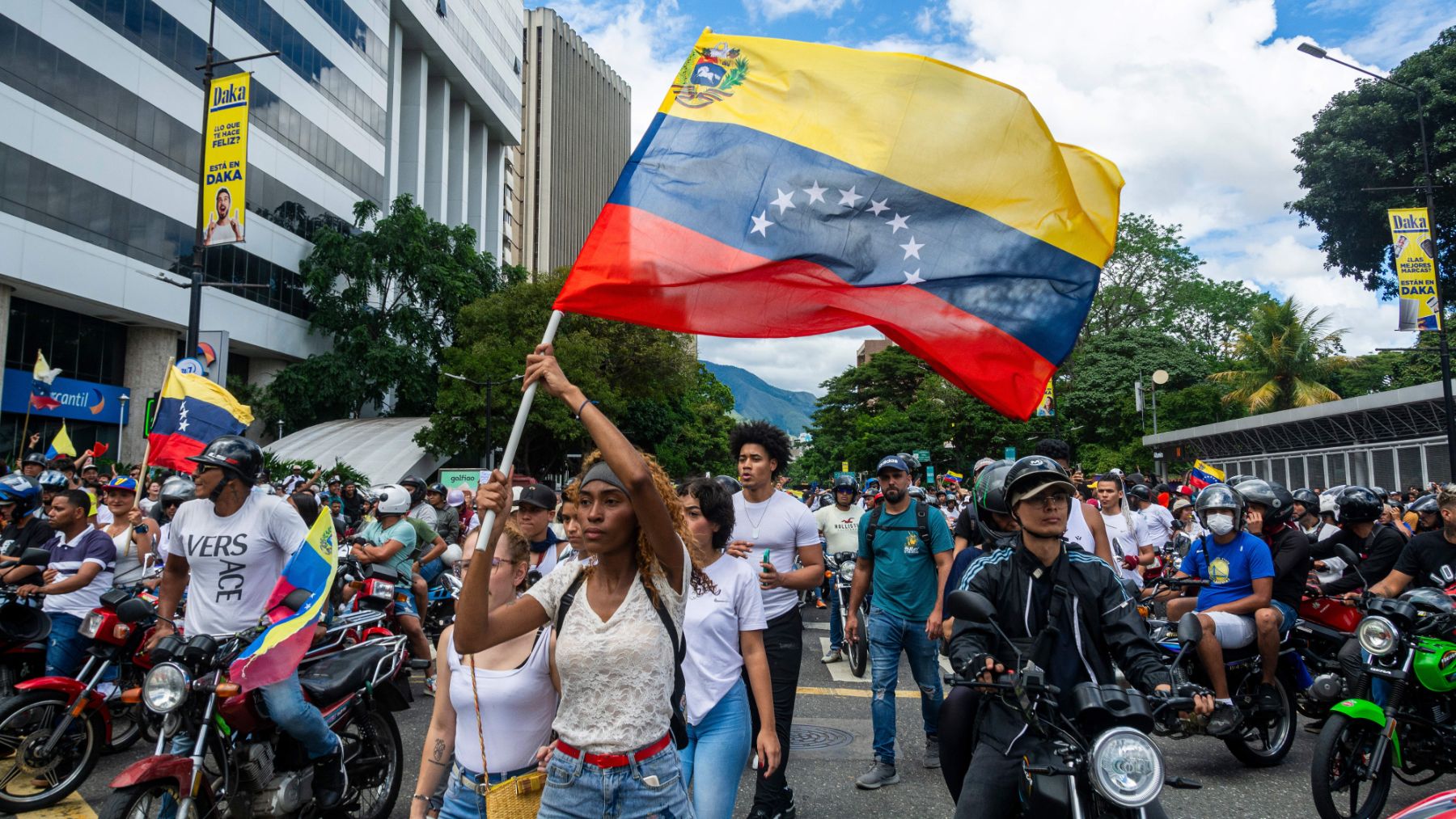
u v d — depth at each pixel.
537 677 3.20
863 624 9.34
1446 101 32.41
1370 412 24.88
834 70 4.59
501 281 60.41
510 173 98.56
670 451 64.00
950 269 4.45
